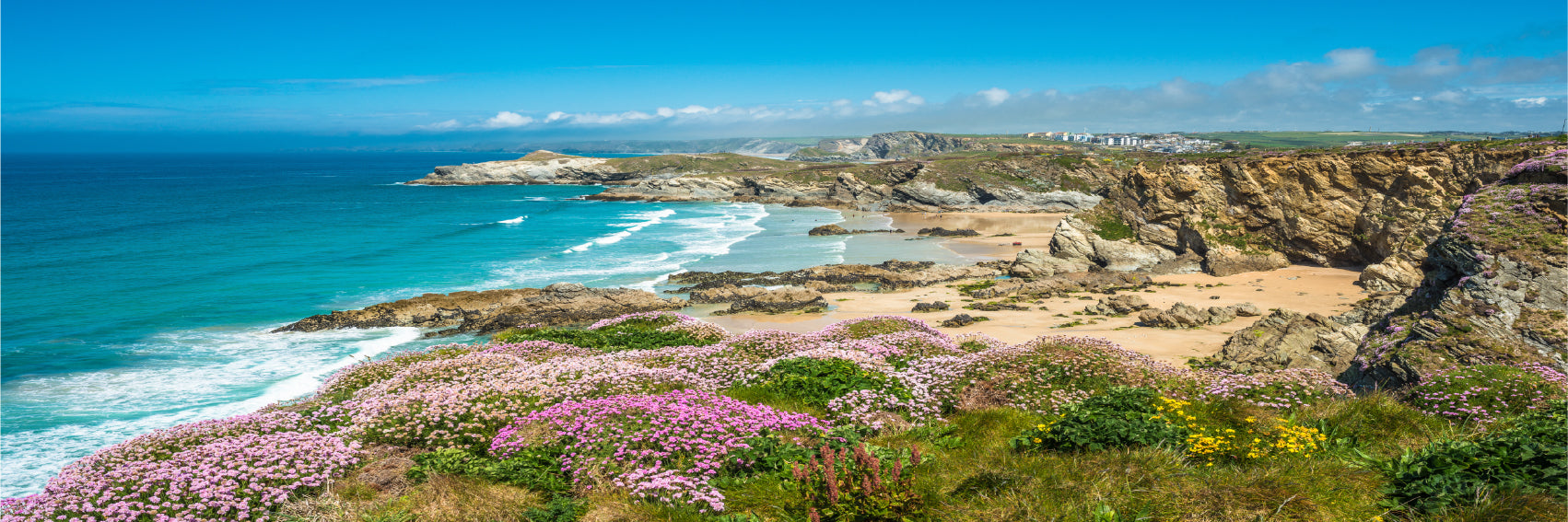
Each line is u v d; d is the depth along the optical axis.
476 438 12.61
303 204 134.75
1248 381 14.82
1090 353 16.84
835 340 22.27
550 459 11.37
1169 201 68.75
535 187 192.25
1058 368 16.16
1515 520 7.65
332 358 36.09
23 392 29.59
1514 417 12.90
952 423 13.57
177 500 10.09
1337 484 9.01
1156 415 12.19
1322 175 64.75
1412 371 21.08
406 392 15.40
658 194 156.50
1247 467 10.06
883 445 12.48
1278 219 66.00
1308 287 54.47
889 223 111.38
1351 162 63.59
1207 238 66.38
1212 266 62.44
